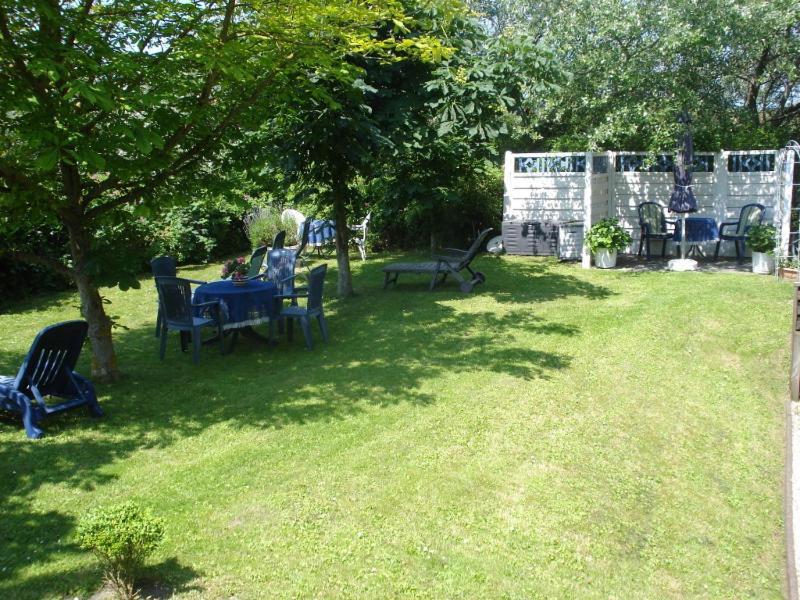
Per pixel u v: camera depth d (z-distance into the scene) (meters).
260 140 7.41
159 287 7.29
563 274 11.56
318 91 6.61
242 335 8.25
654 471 4.99
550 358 7.08
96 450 5.00
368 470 4.66
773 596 3.82
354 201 10.64
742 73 14.96
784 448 5.55
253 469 4.66
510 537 3.99
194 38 5.42
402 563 3.68
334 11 5.54
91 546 3.19
